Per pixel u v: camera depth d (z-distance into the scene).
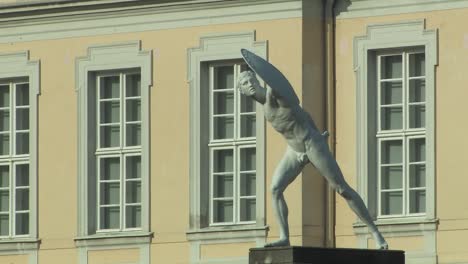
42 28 68.50
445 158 63.38
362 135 64.19
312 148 50.84
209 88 66.31
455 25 63.34
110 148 67.69
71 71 68.12
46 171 68.50
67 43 68.19
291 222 64.56
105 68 67.62
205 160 66.19
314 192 64.62
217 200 66.06
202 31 66.19
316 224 64.56
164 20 66.75
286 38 64.94
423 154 63.78
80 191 67.94
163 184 66.69
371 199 64.12
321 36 64.88
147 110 66.94
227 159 66.00
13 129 69.06
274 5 65.12
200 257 66.00
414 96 63.94
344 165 64.44
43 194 68.50
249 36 65.44
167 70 66.75
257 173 65.38
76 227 67.94
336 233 64.44
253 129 65.69
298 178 64.44
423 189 63.72
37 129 68.62
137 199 67.31
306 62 64.69
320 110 64.69
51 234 68.25
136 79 67.50
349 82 64.50
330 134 64.50
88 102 67.94
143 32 67.12
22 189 69.00
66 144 68.19
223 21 65.88
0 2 68.69
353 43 64.44
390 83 64.19
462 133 63.22
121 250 67.25
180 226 66.38
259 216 65.19
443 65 63.44
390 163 64.06
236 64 66.00
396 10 63.94
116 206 67.62
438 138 63.47
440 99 63.47
